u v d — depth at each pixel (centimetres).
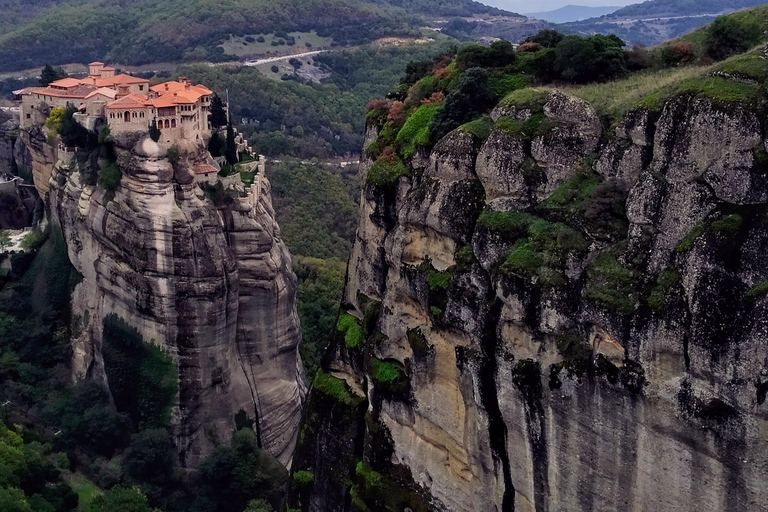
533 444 3903
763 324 3086
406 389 4688
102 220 7994
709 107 3372
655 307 3391
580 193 3938
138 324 7875
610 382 3528
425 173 4678
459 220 4359
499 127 4275
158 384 7762
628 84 4497
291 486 5681
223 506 7419
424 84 5484
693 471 3338
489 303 4081
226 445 7775
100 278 8244
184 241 7556
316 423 5491
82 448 7806
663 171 3556
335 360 5506
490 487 4238
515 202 4156
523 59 5197
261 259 8088
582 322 3647
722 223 3284
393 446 4838
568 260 3766
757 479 3147
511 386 3941
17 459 6481
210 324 7712
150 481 7506
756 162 3262
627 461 3547
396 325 4819
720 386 3203
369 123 5856
